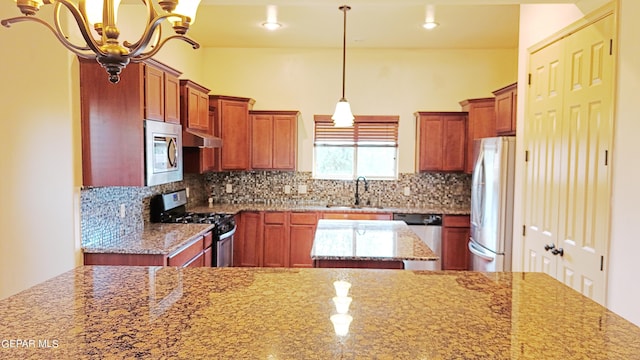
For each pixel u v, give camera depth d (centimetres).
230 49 577
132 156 307
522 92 346
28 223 294
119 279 177
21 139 291
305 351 112
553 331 127
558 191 287
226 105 528
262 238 532
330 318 135
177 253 322
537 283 178
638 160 212
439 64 573
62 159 291
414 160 582
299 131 584
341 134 586
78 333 122
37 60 288
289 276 185
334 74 579
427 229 521
